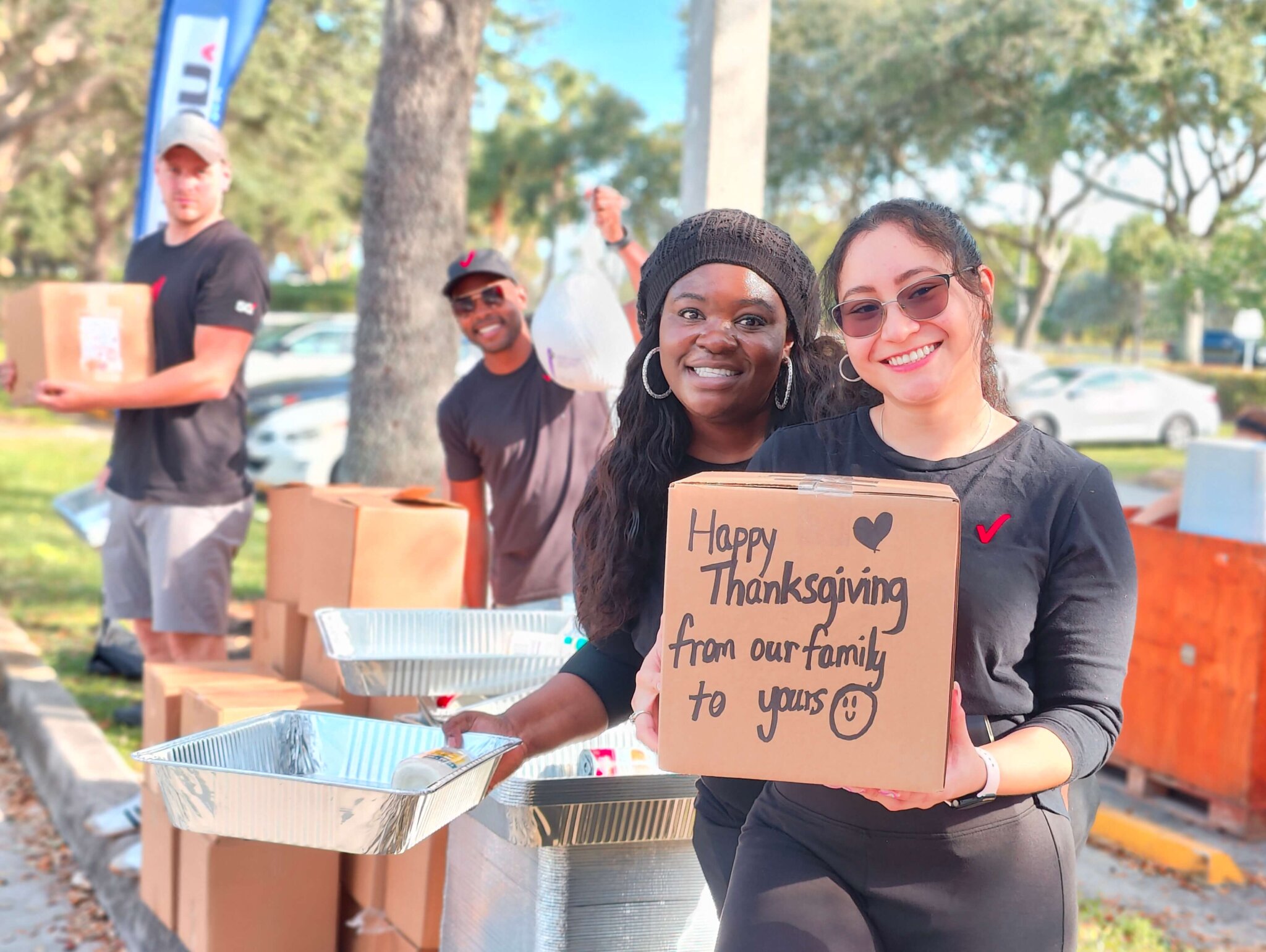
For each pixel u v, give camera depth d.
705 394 2.09
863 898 1.72
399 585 3.09
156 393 4.06
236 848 2.98
